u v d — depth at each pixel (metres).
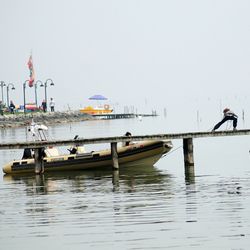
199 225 46.75
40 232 46.78
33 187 68.12
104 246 42.91
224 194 58.25
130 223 48.28
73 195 61.41
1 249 43.16
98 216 51.03
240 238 43.19
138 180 70.25
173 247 42.09
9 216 52.38
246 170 76.31
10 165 80.50
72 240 44.50
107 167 81.19
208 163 85.94
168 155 98.75
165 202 55.47
